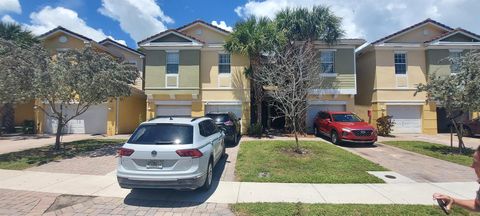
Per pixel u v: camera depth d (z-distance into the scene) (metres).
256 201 6.50
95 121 20.64
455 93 11.86
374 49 20.94
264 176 8.63
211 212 5.89
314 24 18.92
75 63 11.91
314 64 18.44
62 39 20.72
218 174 8.84
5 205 6.24
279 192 7.14
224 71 20.36
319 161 10.48
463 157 11.62
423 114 20.64
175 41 20.02
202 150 6.76
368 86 21.98
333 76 20.14
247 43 18.00
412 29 20.78
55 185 7.72
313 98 20.16
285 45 18.22
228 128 13.69
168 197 6.78
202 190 7.21
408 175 8.93
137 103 23.05
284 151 12.16
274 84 17.14
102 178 8.44
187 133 6.75
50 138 18.14
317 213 5.68
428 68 20.39
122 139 17.38
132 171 6.34
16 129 21.28
